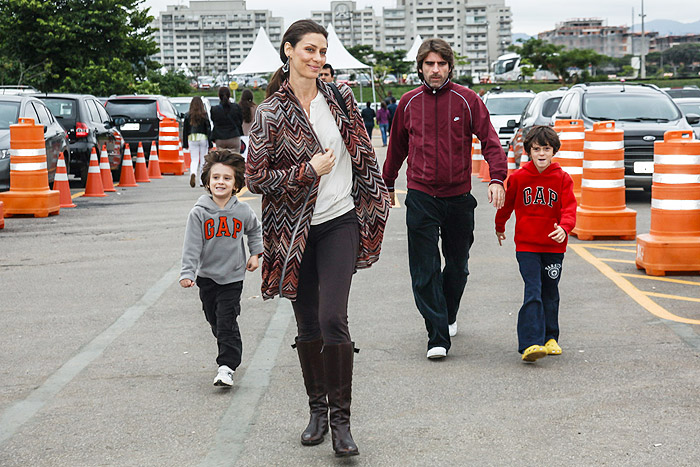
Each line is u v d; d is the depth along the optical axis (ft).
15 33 135.23
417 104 19.04
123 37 140.87
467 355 19.27
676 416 15.14
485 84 360.28
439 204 18.97
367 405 16.05
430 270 18.80
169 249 33.86
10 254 33.17
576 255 31.94
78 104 60.23
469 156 19.12
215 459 13.61
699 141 27.94
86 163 59.57
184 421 15.38
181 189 59.93
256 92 346.54
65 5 139.44
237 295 17.47
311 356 14.33
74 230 39.34
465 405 15.94
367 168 13.87
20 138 44.04
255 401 16.40
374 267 29.73
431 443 14.11
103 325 22.26
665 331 20.99
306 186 13.39
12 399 16.70
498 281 27.27
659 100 53.83
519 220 18.93
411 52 163.22
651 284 26.61
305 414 15.67
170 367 18.65
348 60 129.80
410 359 19.02
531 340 18.34
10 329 21.99
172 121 76.69
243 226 17.37
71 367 18.72
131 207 48.47
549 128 18.63
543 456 13.44
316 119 13.74
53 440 14.55
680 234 28.09
